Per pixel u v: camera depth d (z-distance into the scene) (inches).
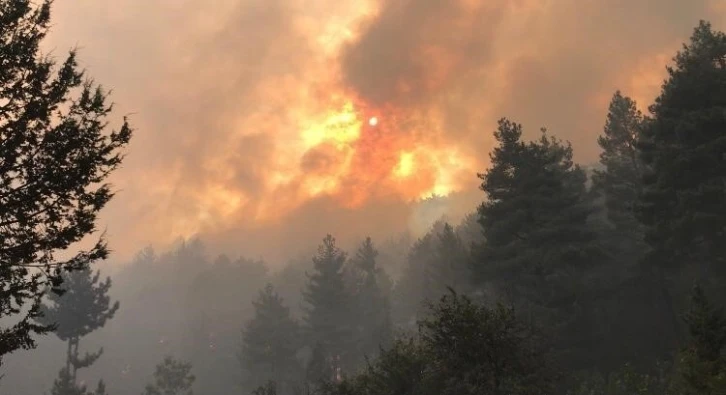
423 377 621.3
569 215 1163.9
